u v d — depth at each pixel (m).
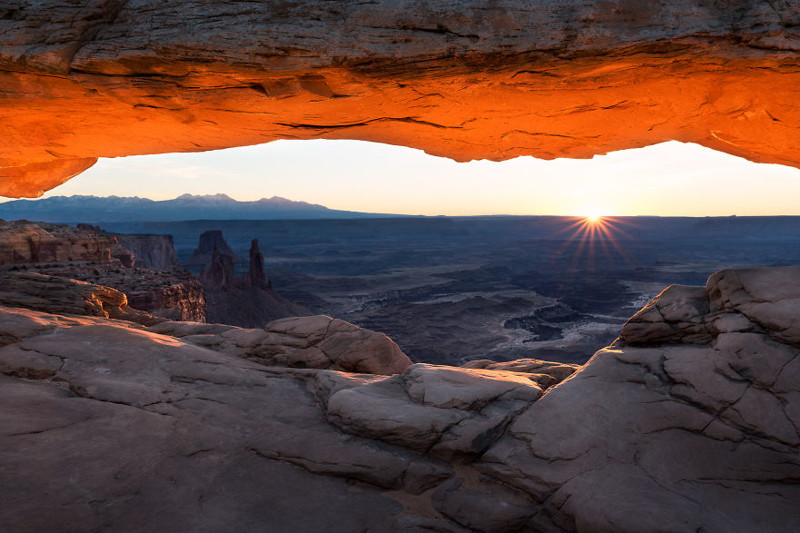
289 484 4.02
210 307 94.25
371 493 4.00
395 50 5.72
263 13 5.75
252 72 6.11
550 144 9.45
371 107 7.38
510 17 5.50
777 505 3.44
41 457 3.84
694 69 5.95
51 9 6.00
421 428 4.49
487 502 3.83
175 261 134.62
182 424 4.69
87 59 6.08
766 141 8.04
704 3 5.25
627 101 7.10
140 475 3.85
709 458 3.86
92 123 8.23
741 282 4.82
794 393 3.97
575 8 5.39
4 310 7.22
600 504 3.52
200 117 7.88
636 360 4.90
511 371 6.59
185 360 6.14
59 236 42.06
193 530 3.33
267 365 7.04
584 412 4.48
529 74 6.17
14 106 7.39
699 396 4.27
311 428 4.88
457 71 6.07
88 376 5.41
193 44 5.81
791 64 5.54
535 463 4.11
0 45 6.14
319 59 5.84
